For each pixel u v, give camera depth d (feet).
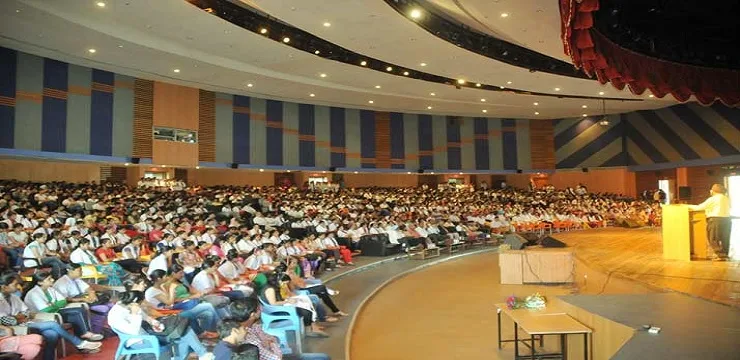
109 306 21.07
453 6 40.52
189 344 17.63
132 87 62.90
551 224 70.03
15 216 38.40
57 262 29.14
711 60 37.45
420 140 92.48
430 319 27.58
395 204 69.62
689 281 26.03
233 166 73.41
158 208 50.37
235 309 14.25
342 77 64.95
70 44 49.62
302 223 51.78
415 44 48.19
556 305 21.22
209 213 52.85
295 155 80.38
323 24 42.83
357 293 33.22
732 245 36.29
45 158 54.70
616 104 83.87
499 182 101.91
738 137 77.66
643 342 13.92
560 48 46.73
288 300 21.75
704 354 12.58
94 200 49.47
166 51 51.88
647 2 31.42
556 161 98.43
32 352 15.84
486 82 63.93
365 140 87.76
